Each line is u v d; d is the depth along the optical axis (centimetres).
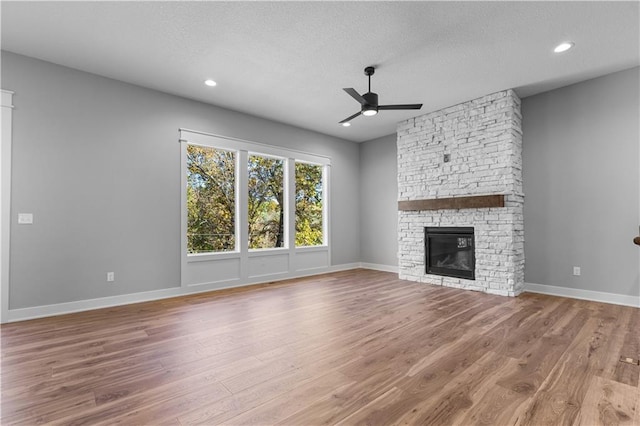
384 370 213
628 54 334
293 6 256
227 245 499
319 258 619
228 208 503
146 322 317
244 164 511
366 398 180
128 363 226
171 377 205
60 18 270
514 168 425
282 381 199
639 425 153
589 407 168
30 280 332
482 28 287
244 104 477
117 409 170
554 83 406
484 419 159
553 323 305
